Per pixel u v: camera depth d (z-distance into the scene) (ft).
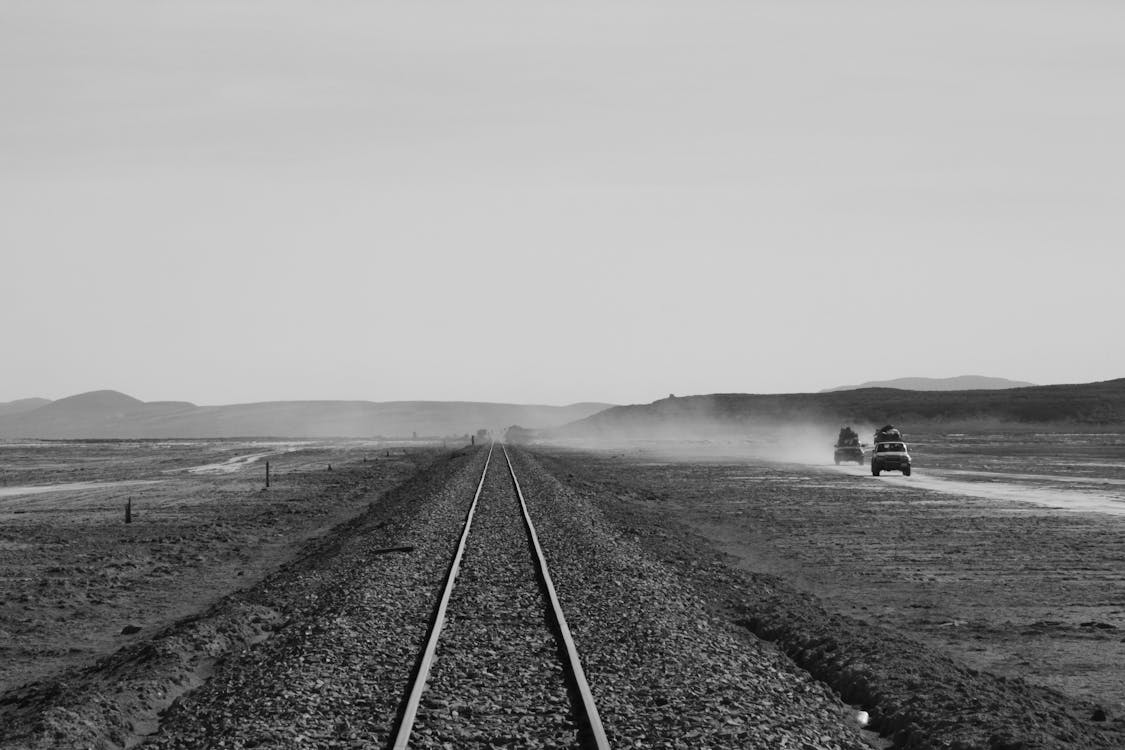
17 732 39.29
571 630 50.90
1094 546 94.99
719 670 43.01
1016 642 55.26
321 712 36.99
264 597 70.64
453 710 36.78
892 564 85.66
